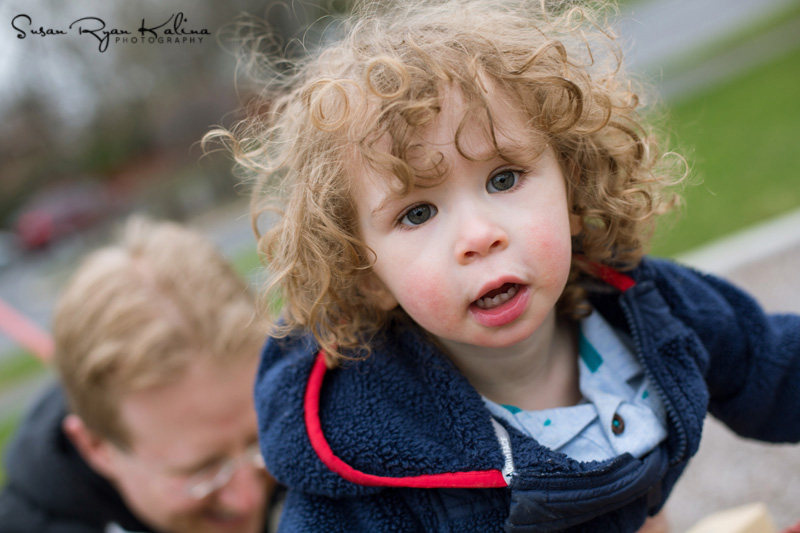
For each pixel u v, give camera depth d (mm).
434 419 890
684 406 888
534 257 771
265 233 1005
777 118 4527
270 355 1034
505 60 848
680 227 3365
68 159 14828
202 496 1525
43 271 11602
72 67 11734
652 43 9430
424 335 925
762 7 8938
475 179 784
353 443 883
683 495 1907
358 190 838
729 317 1012
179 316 1456
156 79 12031
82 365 1419
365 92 839
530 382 936
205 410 1461
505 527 816
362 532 884
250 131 1093
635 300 954
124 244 1655
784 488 1785
